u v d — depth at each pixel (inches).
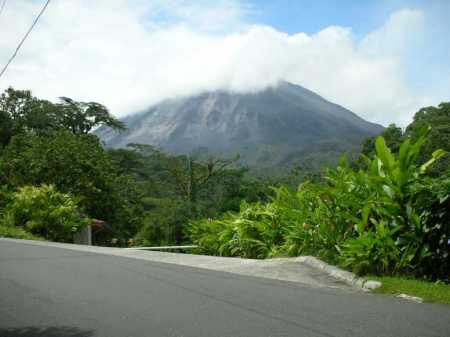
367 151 1894.7
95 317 220.4
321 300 245.8
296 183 1681.8
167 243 1406.3
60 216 1018.1
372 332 189.2
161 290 276.1
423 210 301.6
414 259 303.1
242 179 1936.5
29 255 457.1
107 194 1565.0
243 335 189.3
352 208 363.3
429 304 234.5
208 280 307.9
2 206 1035.9
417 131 331.6
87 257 442.6
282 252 465.4
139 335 193.2
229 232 607.8
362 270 306.5
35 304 246.2
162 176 2568.9
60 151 1505.9
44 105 2923.2
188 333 193.8
